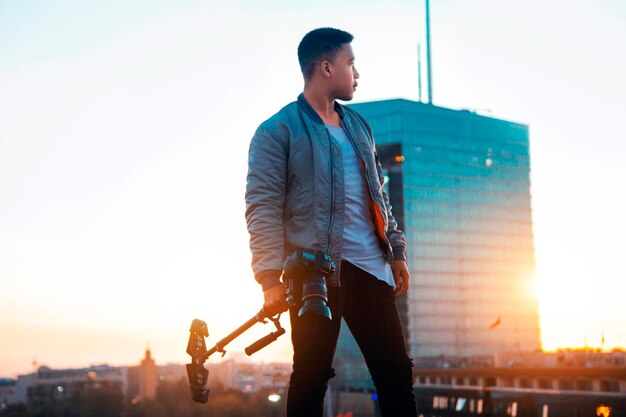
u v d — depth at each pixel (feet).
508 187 609.42
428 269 571.28
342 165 10.44
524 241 607.78
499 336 583.58
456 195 589.32
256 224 10.17
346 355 501.97
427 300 567.59
